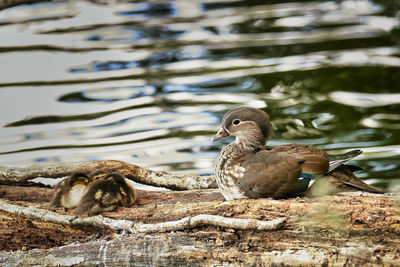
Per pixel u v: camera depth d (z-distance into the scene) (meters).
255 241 7.94
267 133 9.62
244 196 8.75
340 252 7.70
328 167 8.44
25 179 10.34
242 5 24.52
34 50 19.84
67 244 8.65
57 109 15.43
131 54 19.55
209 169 12.25
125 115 15.09
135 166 10.59
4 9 24.36
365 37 19.92
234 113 9.63
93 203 8.48
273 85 16.70
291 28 21.33
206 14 23.50
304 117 14.64
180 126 14.39
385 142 13.05
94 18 23.17
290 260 7.84
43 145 13.35
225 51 19.56
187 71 18.08
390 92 15.83
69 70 18.23
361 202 7.81
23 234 8.77
